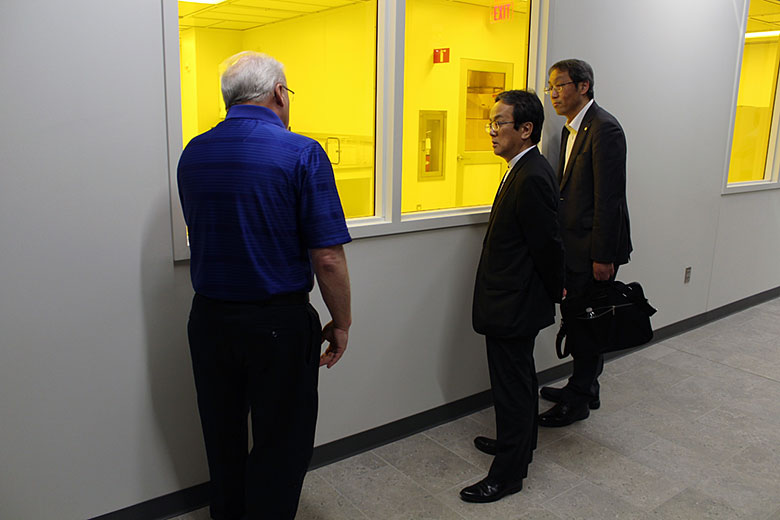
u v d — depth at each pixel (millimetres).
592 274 2557
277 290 1554
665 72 3416
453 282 2672
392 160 2357
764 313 4500
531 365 2164
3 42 1511
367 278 2354
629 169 3330
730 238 4266
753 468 2402
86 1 1610
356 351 2377
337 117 3305
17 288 1623
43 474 1745
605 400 3014
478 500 2135
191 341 1670
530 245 2016
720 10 3680
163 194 1815
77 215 1682
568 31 2842
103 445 1837
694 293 4066
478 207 2789
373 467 2361
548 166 2047
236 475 1810
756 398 3049
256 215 1498
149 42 1723
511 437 2135
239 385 1711
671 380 3266
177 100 1793
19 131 1564
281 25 3736
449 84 3188
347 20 3266
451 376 2750
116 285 1777
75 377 1752
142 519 1955
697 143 3762
